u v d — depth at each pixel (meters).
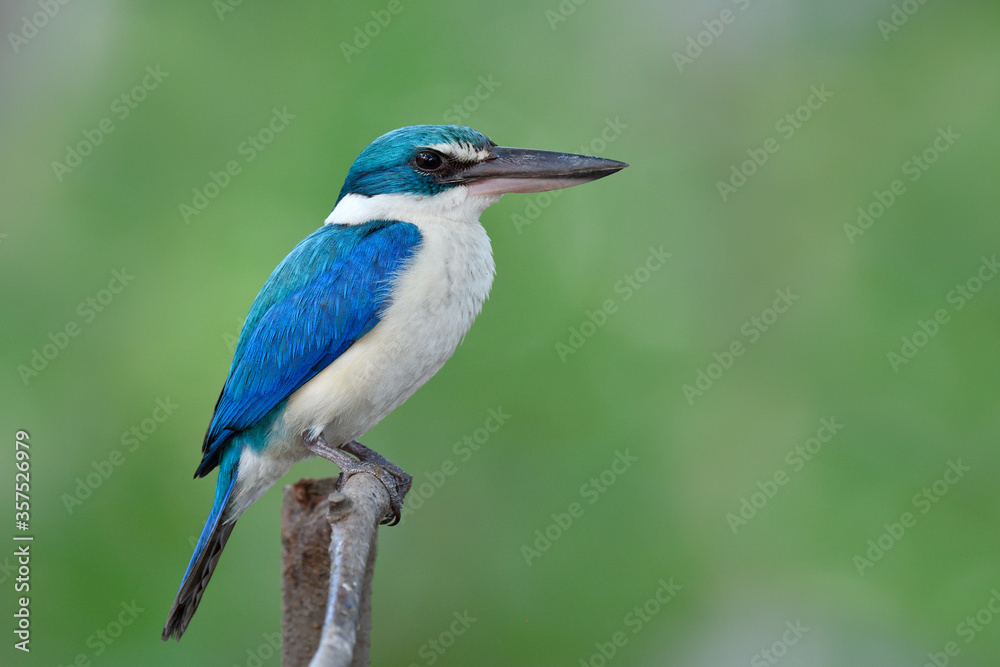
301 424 7.72
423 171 8.26
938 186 11.60
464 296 7.89
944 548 10.81
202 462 8.07
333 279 7.73
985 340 11.02
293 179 10.22
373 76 10.66
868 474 11.04
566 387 11.22
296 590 5.38
